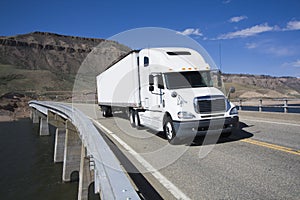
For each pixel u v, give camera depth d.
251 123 12.17
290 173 5.04
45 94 68.44
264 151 6.77
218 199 4.06
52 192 12.25
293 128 10.16
